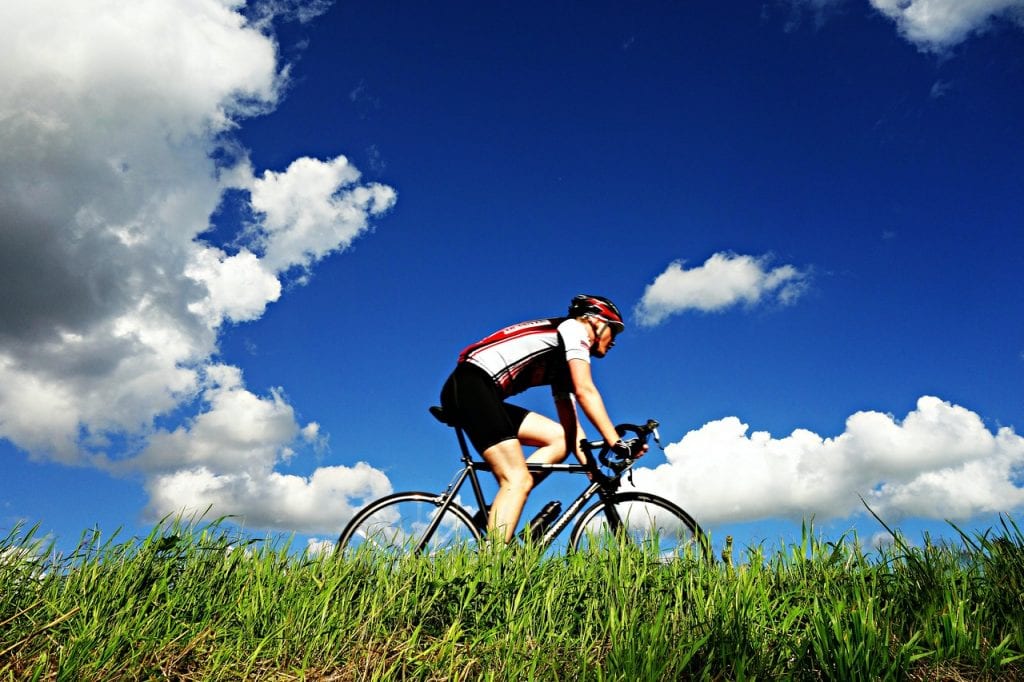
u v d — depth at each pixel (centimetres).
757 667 220
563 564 307
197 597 261
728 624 234
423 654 240
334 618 258
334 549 352
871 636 219
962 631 230
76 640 214
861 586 258
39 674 202
